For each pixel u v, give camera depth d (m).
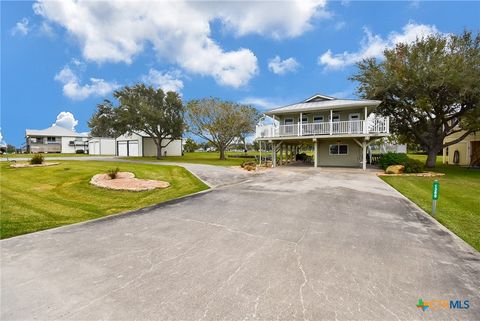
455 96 16.48
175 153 39.44
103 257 3.84
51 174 13.06
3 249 4.19
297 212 6.43
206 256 3.84
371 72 19.23
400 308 2.56
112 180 11.51
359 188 9.87
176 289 2.93
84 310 2.56
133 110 27.03
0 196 8.61
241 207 7.00
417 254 3.91
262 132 21.36
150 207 7.26
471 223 5.58
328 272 3.31
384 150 27.31
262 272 3.32
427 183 11.55
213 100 30.36
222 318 2.41
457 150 23.72
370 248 4.13
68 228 5.36
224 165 20.47
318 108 18.45
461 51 15.95
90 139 48.78
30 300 2.74
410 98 18.58
